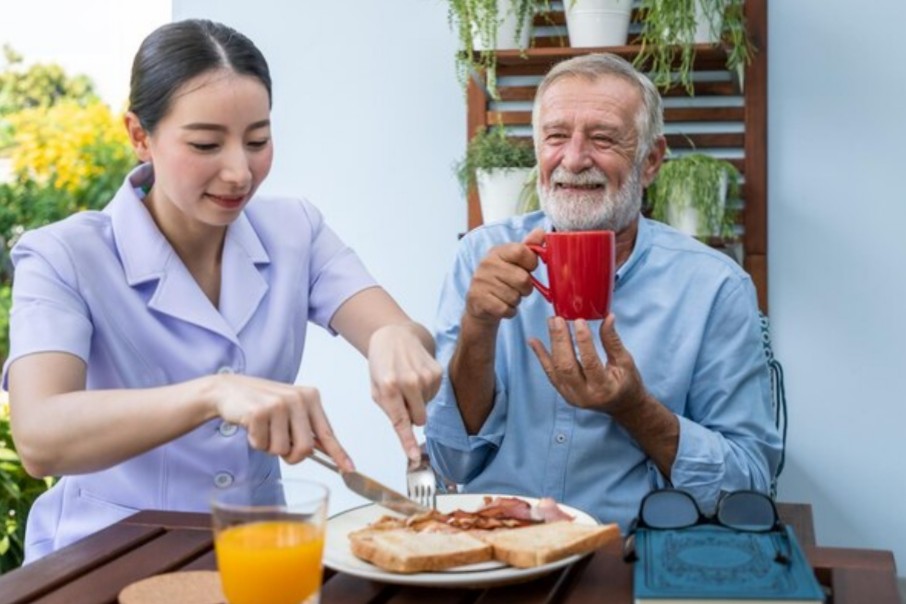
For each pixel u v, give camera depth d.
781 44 2.80
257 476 1.79
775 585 1.14
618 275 2.01
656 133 2.07
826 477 2.83
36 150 6.21
